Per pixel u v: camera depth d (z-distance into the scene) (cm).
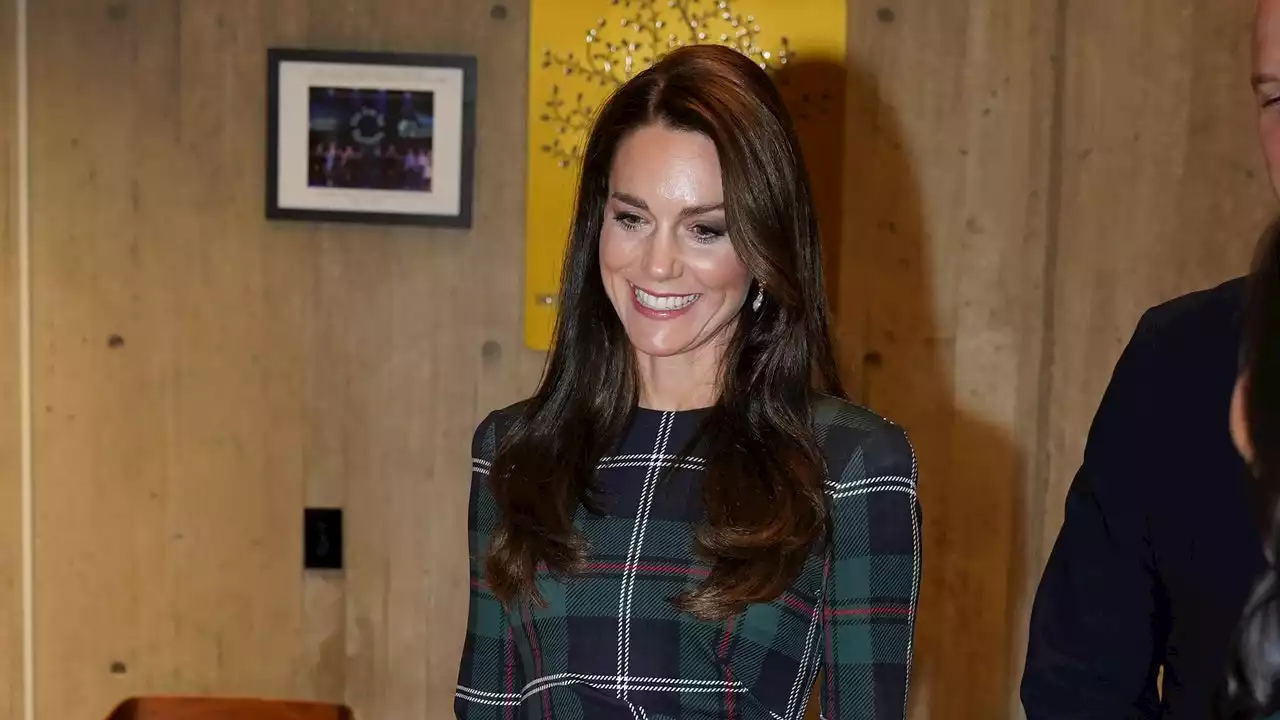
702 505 133
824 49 229
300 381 240
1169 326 117
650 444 140
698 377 140
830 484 130
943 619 243
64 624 244
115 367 239
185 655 245
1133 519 117
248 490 242
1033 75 232
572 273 144
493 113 234
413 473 242
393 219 234
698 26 229
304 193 233
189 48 233
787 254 129
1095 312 236
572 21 229
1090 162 233
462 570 244
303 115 231
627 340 143
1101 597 118
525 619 140
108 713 246
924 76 233
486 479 147
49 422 240
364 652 245
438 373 239
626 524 136
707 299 131
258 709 243
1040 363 237
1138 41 230
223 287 238
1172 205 232
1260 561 105
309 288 238
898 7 232
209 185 235
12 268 232
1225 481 109
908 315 237
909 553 129
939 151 234
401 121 232
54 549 243
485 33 232
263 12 232
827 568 130
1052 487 239
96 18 232
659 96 129
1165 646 117
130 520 242
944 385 239
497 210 236
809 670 132
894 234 236
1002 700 244
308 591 244
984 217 235
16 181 232
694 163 127
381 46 233
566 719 134
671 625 131
